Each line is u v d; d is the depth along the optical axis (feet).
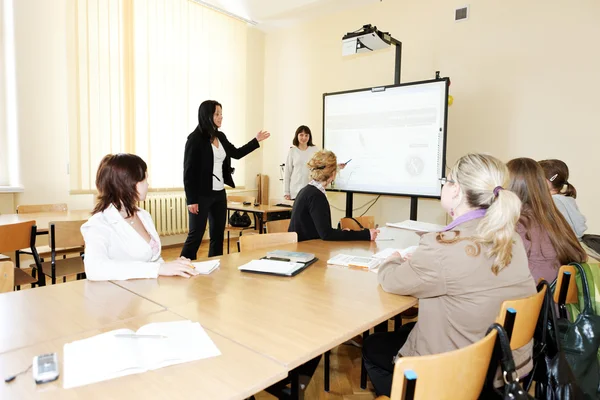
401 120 13.12
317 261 5.79
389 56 15.42
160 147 15.65
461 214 3.95
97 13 13.56
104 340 2.89
